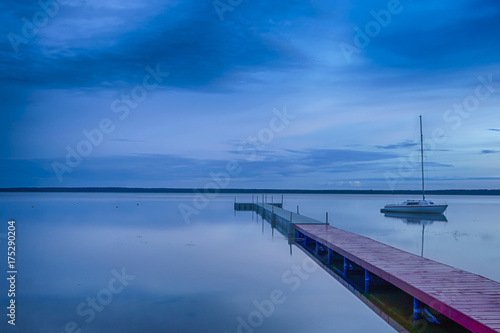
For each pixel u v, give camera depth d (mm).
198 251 19453
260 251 19531
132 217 40375
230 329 9109
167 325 9352
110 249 19984
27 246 21078
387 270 10555
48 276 14336
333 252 18172
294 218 26984
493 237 25672
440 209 46312
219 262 16688
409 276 9844
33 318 9906
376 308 10484
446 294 8227
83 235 25469
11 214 43875
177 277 14086
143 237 24531
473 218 43062
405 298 11320
